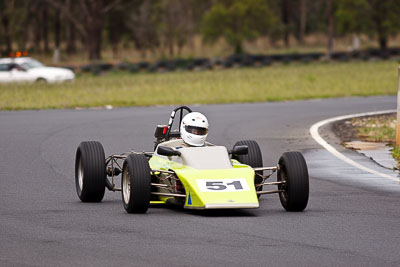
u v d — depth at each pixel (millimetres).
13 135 75000
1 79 158750
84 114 98750
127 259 27531
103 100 119250
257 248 29219
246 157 41719
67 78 161625
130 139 70812
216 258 27641
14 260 27422
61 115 97500
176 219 35500
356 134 73500
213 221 34938
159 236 31484
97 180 40375
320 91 134375
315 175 50656
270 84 148750
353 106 107312
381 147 64062
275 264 26797
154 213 37438
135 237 31328
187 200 35406
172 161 39125
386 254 28375
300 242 30312
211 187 34906
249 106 110250
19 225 34188
